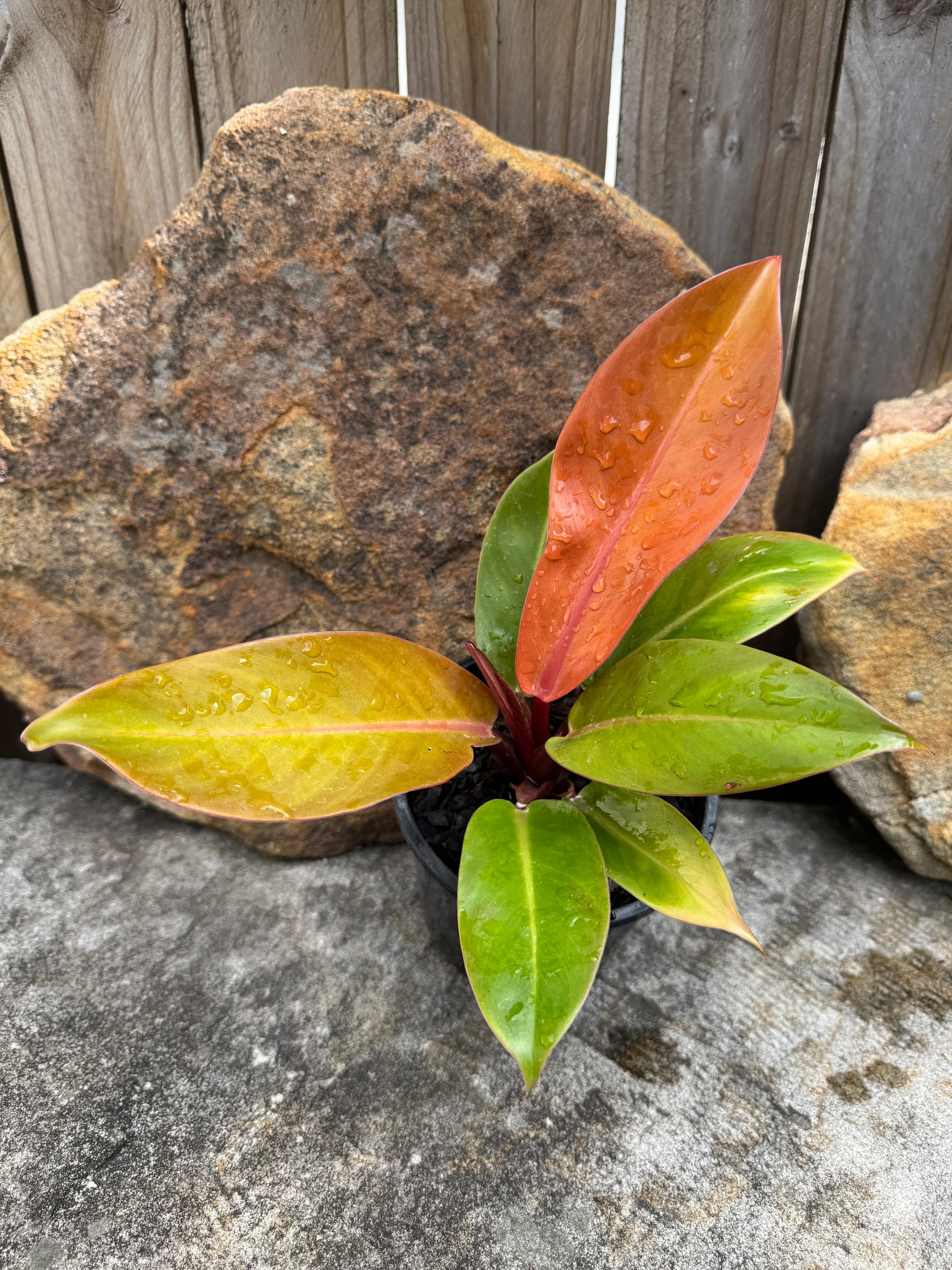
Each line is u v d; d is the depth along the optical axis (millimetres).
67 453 547
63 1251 445
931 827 584
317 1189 468
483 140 510
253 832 623
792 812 670
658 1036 530
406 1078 512
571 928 384
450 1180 471
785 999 547
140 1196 464
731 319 377
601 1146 483
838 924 588
